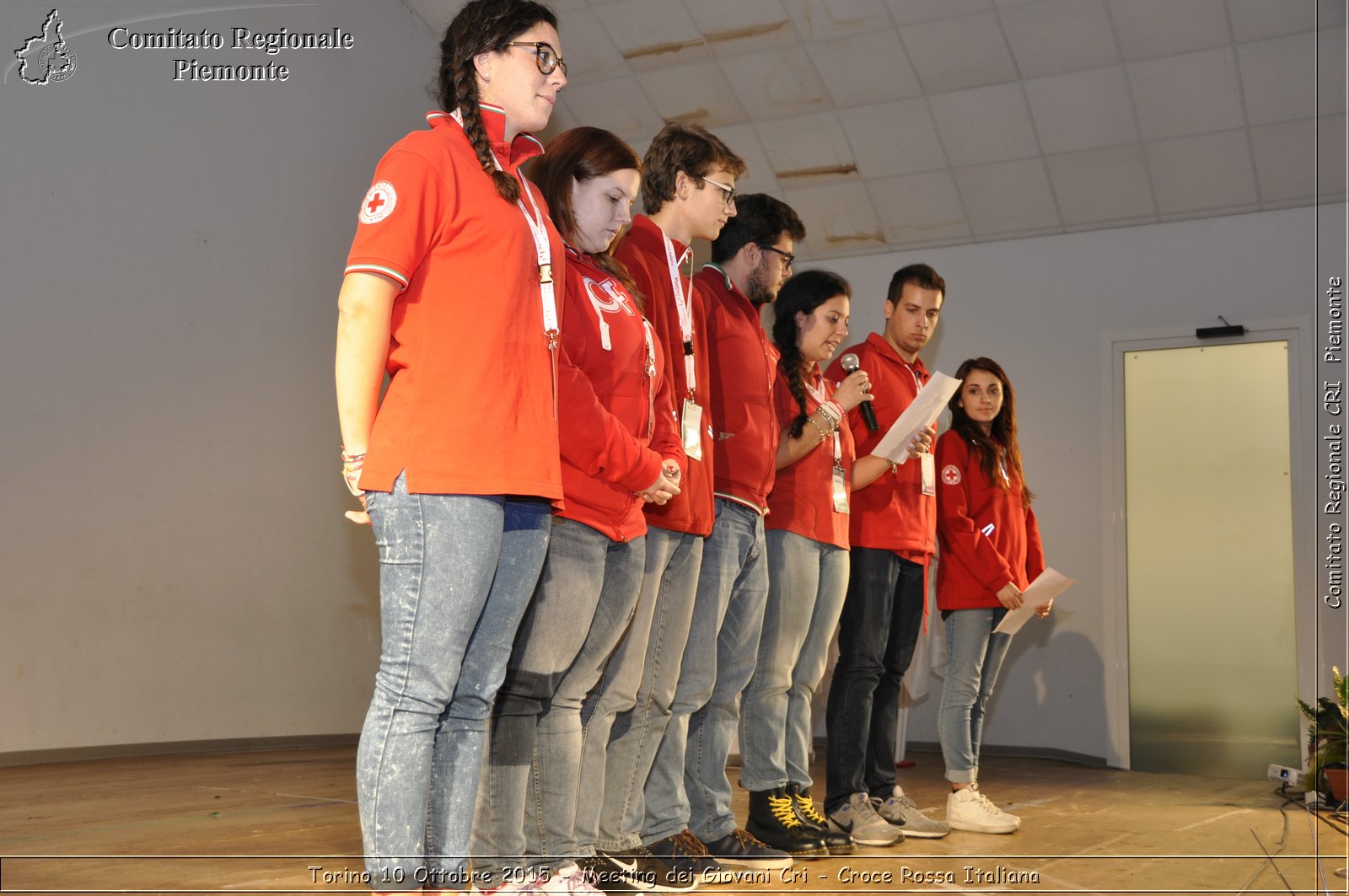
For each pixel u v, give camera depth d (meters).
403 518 1.53
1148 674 5.57
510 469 1.58
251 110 5.32
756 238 2.66
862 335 6.35
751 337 2.59
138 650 4.79
